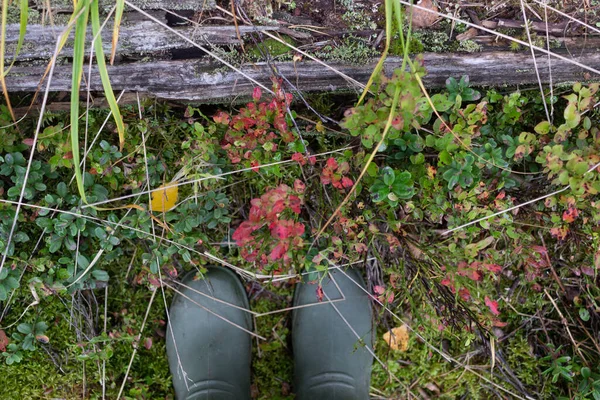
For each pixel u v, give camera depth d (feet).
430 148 2.39
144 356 2.73
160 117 2.45
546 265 2.46
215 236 2.64
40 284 2.38
